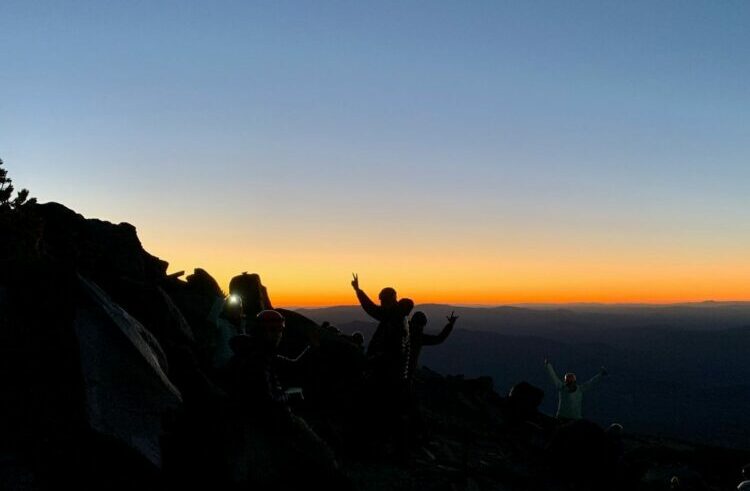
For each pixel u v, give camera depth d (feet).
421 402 59.88
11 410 18.53
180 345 30.27
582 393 53.83
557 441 39.93
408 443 38.04
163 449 20.92
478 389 67.10
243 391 22.24
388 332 36.14
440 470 34.68
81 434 18.97
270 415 22.24
